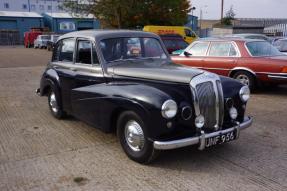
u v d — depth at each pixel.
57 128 6.14
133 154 4.55
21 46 44.53
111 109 4.64
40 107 7.84
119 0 23.78
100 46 5.30
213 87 4.41
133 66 5.08
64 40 6.30
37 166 4.50
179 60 10.20
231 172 4.29
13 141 5.48
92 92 5.03
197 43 10.02
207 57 9.62
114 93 4.59
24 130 6.05
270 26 30.73
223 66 9.28
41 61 20.22
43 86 6.91
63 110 6.38
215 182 4.02
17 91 9.96
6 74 14.03
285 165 4.48
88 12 25.95
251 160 4.64
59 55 6.51
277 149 5.04
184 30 22.23
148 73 4.70
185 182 4.04
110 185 3.98
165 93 4.23
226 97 4.66
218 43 9.53
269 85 9.51
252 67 8.76
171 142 4.06
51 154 4.90
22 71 15.07
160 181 4.07
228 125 4.66
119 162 4.60
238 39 9.32
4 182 4.08
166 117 4.05
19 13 52.88
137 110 4.23
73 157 4.79
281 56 8.91
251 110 7.33
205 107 4.35
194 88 4.24
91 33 5.59
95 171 4.34
